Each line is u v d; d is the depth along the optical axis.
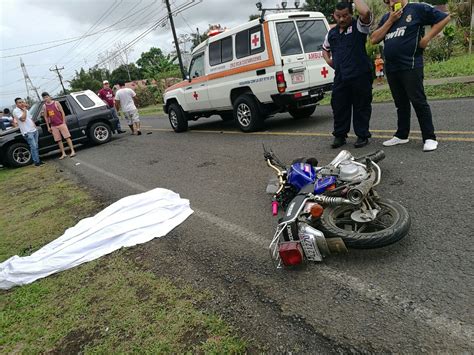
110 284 3.38
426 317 2.30
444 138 5.39
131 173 7.27
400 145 5.51
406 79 4.85
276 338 2.39
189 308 2.83
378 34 4.95
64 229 4.90
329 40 5.79
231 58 8.45
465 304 2.34
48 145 11.14
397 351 2.12
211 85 9.23
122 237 4.20
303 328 2.43
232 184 5.42
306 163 4.07
